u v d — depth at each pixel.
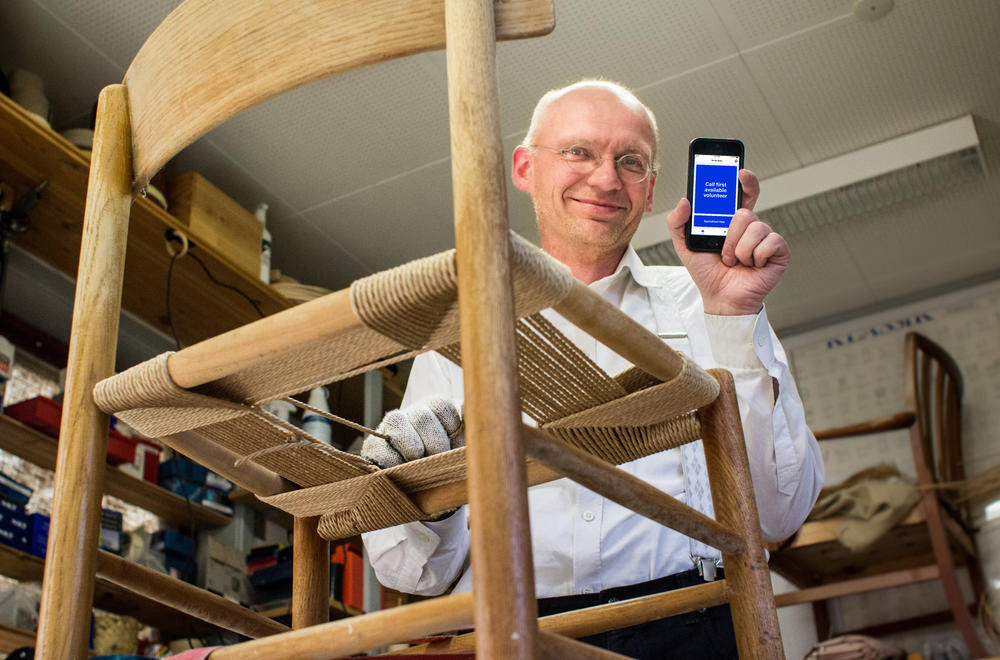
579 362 0.83
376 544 1.29
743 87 3.67
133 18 3.20
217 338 0.78
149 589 0.93
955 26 3.47
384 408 4.11
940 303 4.77
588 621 1.01
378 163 3.82
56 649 0.80
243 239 3.60
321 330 0.73
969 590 4.17
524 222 4.06
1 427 3.04
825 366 4.90
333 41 0.85
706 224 1.23
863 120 3.87
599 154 1.50
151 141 0.98
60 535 0.83
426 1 0.81
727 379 0.97
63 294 3.69
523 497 0.60
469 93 0.70
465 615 0.65
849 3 3.35
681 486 1.34
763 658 0.90
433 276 0.68
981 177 4.03
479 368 0.62
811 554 3.89
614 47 3.47
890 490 3.53
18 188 3.08
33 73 3.34
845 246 4.50
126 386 0.84
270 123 3.61
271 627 1.05
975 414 4.52
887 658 3.37
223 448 0.97
